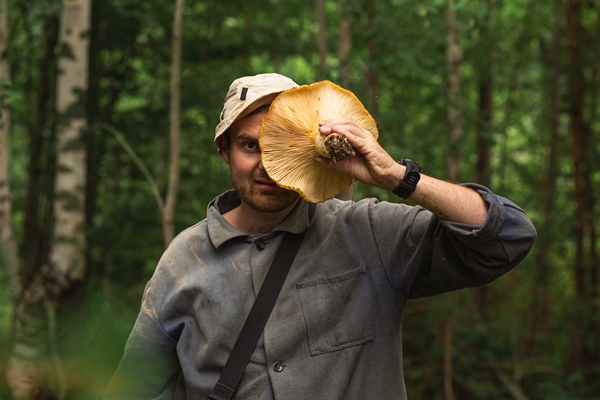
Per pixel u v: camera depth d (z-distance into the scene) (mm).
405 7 5906
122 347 715
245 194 1786
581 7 8141
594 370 7191
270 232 1869
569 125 8859
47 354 684
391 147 6164
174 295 1886
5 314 844
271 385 1780
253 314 1803
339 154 1556
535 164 9562
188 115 7734
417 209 1881
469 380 6355
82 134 5445
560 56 8367
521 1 9266
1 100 3961
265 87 1753
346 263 1847
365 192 5520
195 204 7738
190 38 7645
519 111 9422
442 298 6074
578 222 7914
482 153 7848
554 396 6574
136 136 7168
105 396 695
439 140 6727
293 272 1831
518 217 1650
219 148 1921
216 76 7703
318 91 1619
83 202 5387
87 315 725
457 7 5367
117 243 6977
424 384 6391
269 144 1606
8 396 653
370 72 7430
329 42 8859
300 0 9594
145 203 7449
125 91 7809
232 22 9391
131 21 6973
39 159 7543
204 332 1840
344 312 1817
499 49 7293
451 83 6551
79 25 5465
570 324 7570
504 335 6809
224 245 1889
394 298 1854
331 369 1787
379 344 1842
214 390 1788
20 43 7629
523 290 8266
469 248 1674
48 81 7523
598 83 8133
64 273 5043
